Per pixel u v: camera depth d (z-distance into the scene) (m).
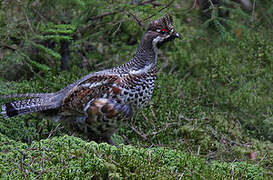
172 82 12.52
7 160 7.19
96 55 13.39
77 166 6.99
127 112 8.42
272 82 12.77
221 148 10.04
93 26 12.53
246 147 10.35
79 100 8.35
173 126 10.55
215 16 10.84
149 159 7.61
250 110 11.99
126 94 8.24
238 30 14.08
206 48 14.06
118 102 8.25
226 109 12.03
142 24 12.12
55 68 12.38
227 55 13.72
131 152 7.71
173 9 11.52
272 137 11.16
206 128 10.68
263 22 13.95
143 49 8.59
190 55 13.98
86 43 13.43
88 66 13.16
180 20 13.15
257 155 9.88
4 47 10.85
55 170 6.89
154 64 8.66
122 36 13.75
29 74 12.52
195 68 13.85
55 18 11.79
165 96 11.57
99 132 8.63
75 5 11.03
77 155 7.25
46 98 8.79
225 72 13.19
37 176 6.70
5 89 10.50
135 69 8.44
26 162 7.11
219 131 10.66
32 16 11.26
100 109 8.24
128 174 6.93
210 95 12.52
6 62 10.86
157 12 10.72
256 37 13.93
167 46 14.32
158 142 9.91
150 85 8.55
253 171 8.09
